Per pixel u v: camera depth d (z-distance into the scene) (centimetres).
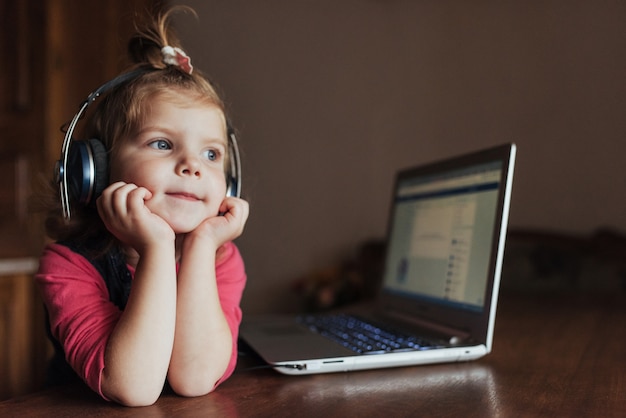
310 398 63
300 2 293
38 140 206
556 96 264
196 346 63
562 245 243
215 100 75
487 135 276
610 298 180
